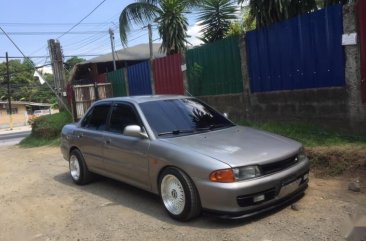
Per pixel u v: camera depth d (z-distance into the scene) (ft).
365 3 22.63
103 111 23.95
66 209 21.74
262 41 30.01
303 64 27.02
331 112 25.55
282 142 18.56
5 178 32.76
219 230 16.39
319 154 22.93
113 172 22.45
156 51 97.86
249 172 16.16
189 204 16.99
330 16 24.72
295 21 27.14
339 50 24.47
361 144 23.02
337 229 15.43
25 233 18.97
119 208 20.76
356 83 23.70
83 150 25.12
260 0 30.86
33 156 44.88
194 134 19.84
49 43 71.56
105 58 92.43
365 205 17.42
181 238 16.10
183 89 40.04
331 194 19.10
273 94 29.66
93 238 17.34
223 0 43.55
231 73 33.50
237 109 33.40
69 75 98.84
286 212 17.46
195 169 16.61
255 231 15.92
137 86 49.65
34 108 267.39
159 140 19.01
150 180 19.30
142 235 16.97
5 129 170.60
